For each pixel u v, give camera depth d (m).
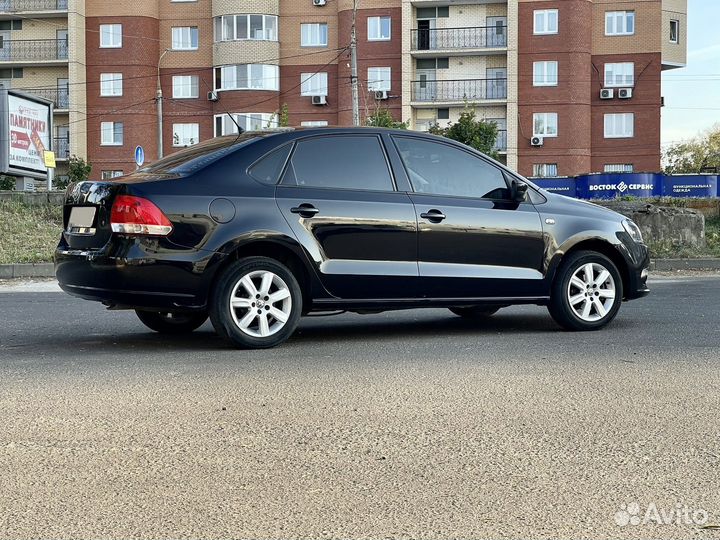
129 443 4.14
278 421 4.53
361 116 45.88
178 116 46.97
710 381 5.48
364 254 7.02
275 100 46.31
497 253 7.47
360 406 4.84
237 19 45.69
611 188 36.34
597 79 45.81
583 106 45.19
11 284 13.52
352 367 6.00
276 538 3.02
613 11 45.53
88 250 6.64
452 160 7.53
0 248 16.00
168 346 7.04
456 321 8.70
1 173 24.08
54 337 7.63
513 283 7.53
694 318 8.59
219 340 7.38
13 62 47.50
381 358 6.36
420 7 46.31
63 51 47.66
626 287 8.10
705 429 4.36
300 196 6.87
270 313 6.77
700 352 6.55
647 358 6.30
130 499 3.39
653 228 17.91
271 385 5.40
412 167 7.35
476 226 7.38
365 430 4.36
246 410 4.76
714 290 11.77
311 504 3.34
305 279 6.95
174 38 46.97
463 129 40.72
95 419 4.57
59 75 47.94
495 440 4.18
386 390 5.24
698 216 17.92
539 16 45.09
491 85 46.16
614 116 45.62
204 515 3.23
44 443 4.14
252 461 3.87
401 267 7.12
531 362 6.16
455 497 3.41
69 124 46.53
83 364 6.18
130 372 5.85
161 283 6.46
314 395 5.12
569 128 45.06
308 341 7.27
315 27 46.44
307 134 7.09
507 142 45.56
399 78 46.00
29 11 46.88
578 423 4.48
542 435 4.26
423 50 45.66
